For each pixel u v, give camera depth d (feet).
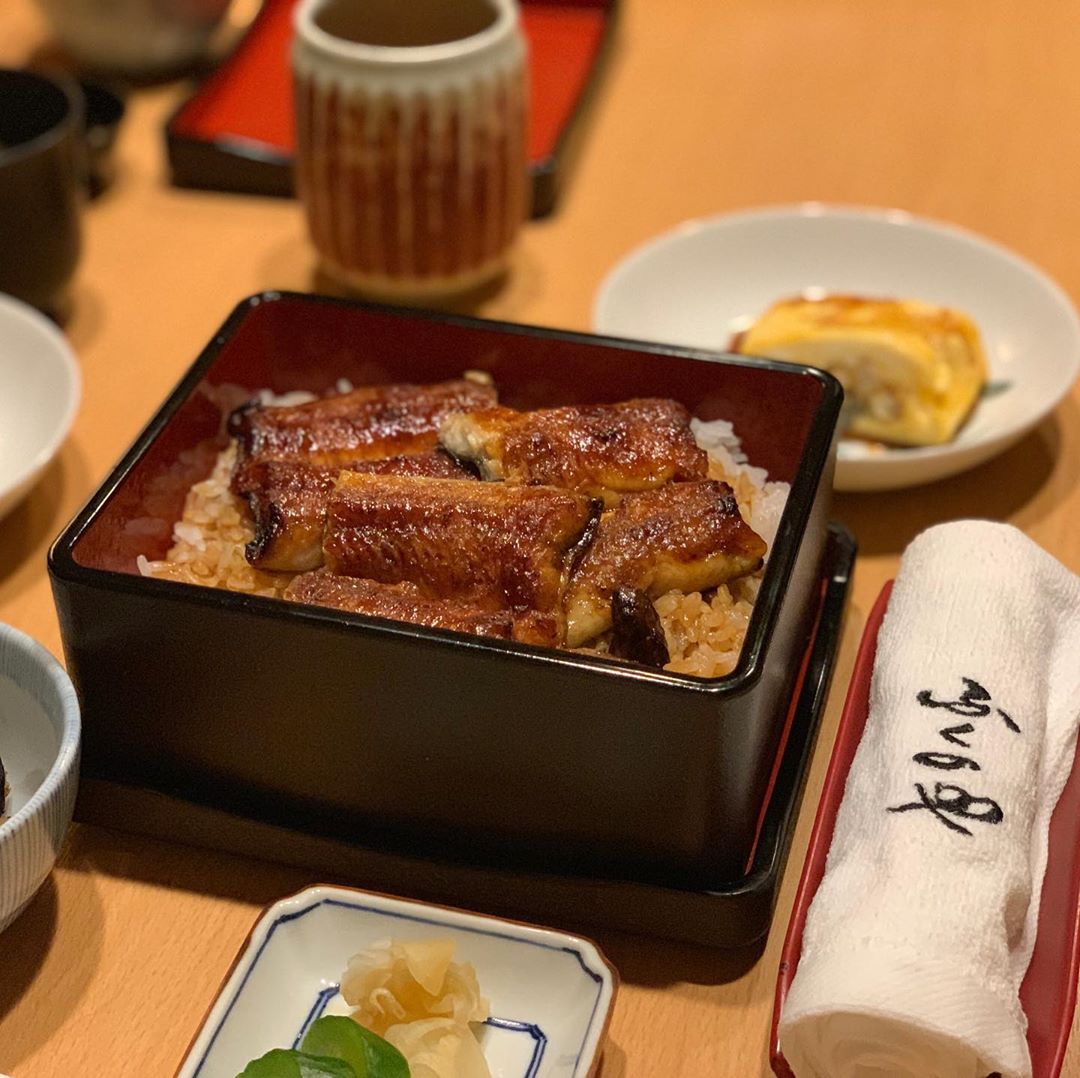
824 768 1.41
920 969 1.09
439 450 1.46
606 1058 1.20
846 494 1.71
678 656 1.30
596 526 1.33
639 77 2.55
